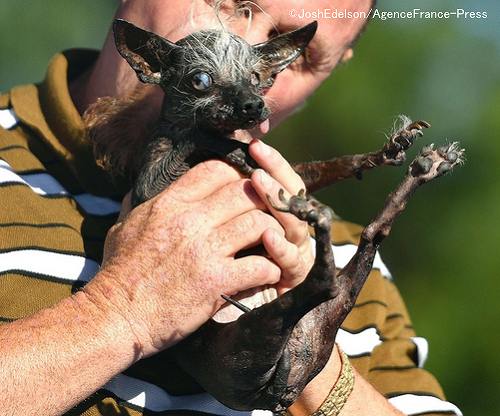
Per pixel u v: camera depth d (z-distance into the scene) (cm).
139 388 720
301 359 657
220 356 650
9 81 2111
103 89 823
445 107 1636
